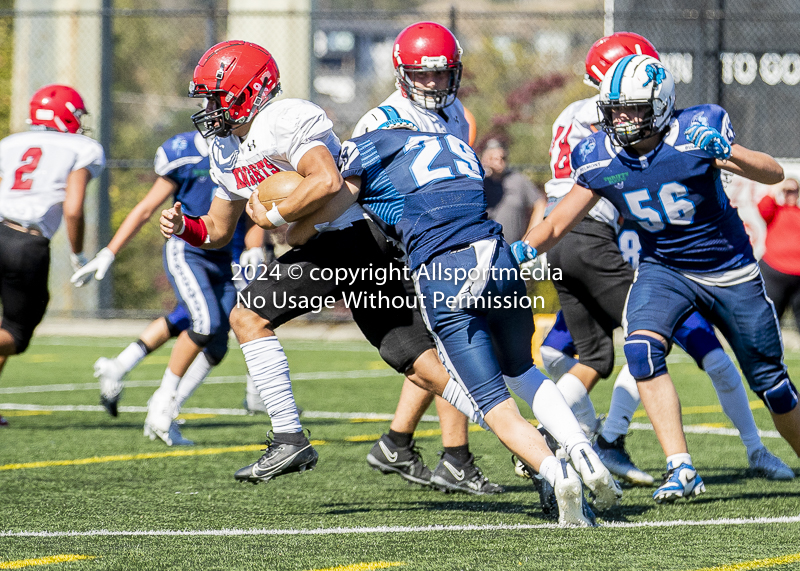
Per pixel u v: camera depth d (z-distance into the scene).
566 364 18.77
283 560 11.34
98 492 16.05
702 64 44.12
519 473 15.30
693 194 14.16
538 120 70.25
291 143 13.23
